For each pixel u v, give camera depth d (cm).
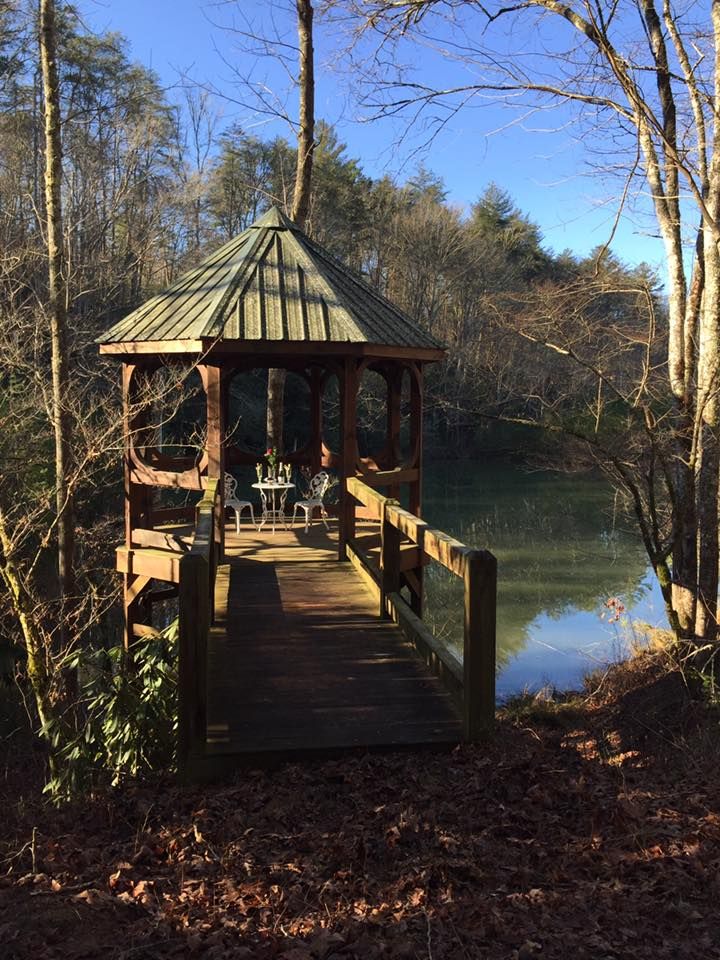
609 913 321
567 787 422
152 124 2541
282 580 809
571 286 981
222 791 405
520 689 1145
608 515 2494
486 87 909
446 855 351
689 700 862
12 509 919
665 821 399
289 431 3170
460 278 3300
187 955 296
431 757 428
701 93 878
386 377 1098
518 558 1991
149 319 887
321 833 368
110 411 1095
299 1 1347
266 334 816
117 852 375
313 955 291
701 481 914
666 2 954
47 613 952
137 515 926
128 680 513
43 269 1491
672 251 981
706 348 891
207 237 3638
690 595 952
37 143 2238
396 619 644
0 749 969
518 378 1456
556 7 847
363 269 3928
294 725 446
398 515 602
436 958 289
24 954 301
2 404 1042
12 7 1316
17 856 381
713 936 309
